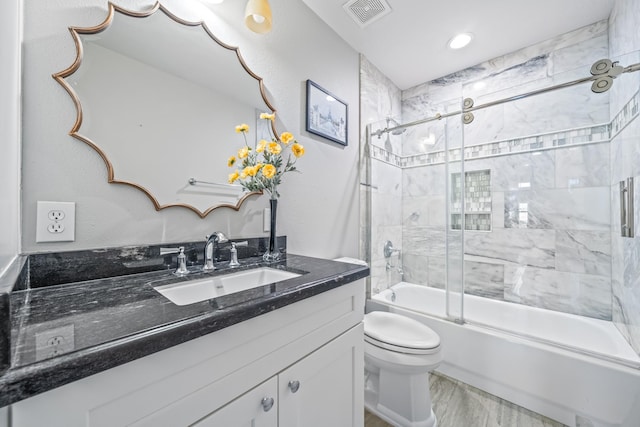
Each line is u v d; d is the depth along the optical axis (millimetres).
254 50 1254
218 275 906
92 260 772
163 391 458
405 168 2426
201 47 1063
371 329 1397
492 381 1481
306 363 737
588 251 1716
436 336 1338
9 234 562
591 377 1211
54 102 723
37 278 685
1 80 505
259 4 1069
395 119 2447
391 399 1312
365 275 978
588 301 1710
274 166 1136
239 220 1177
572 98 1760
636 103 1303
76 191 757
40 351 369
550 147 1843
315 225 1575
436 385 1573
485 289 2092
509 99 1753
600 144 1673
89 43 790
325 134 1627
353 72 1924
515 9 1592
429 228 2279
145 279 809
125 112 858
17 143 633
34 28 695
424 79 2389
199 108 1053
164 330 452
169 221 957
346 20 1659
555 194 1827
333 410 837
